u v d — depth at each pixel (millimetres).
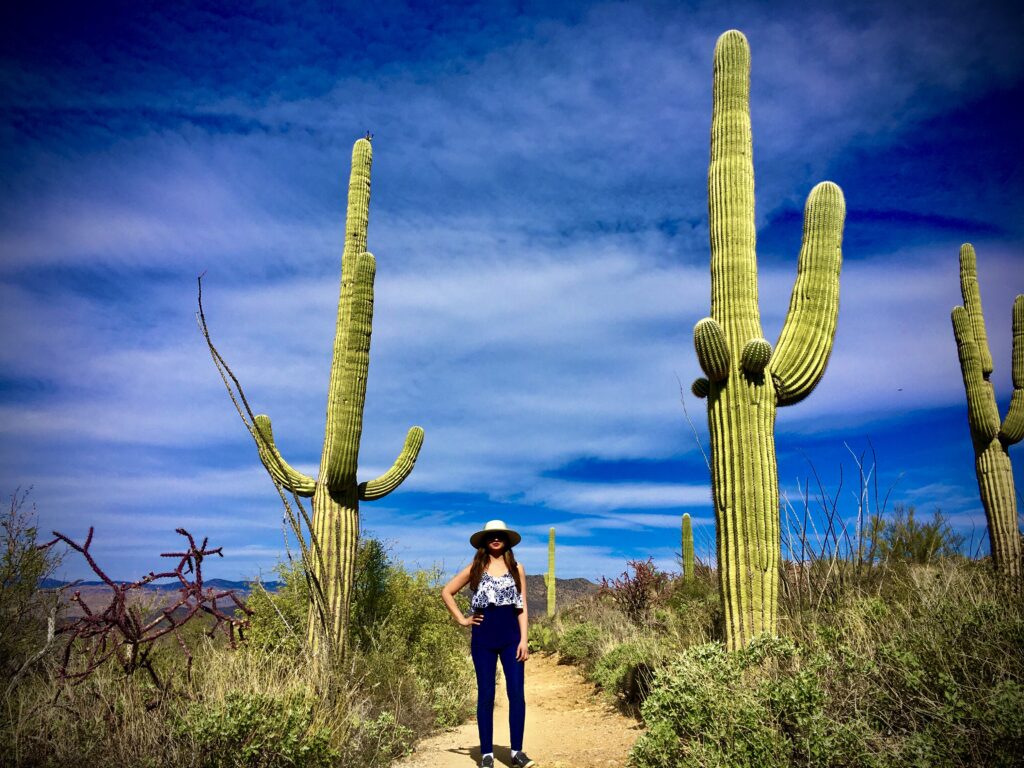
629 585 14219
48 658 4449
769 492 5969
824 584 6938
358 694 6152
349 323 8133
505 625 5094
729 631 5852
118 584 3906
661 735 4117
